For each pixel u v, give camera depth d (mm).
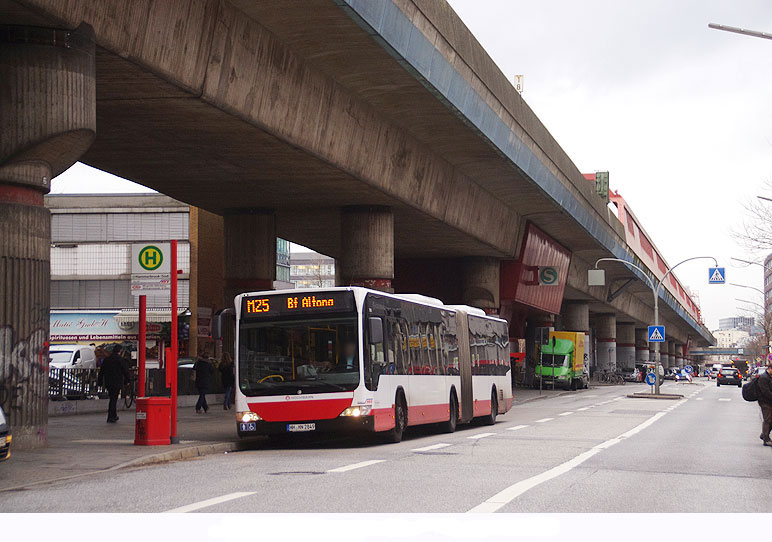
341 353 19359
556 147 45781
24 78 16750
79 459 15688
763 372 20672
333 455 17328
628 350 124312
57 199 60281
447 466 14812
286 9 22266
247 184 32562
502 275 55281
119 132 25516
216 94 22500
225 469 14555
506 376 31953
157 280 18719
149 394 35312
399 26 24797
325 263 180500
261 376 19531
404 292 55969
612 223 65812
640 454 17656
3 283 16797
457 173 40062
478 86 32062
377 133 31453
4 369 16844
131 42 19109
